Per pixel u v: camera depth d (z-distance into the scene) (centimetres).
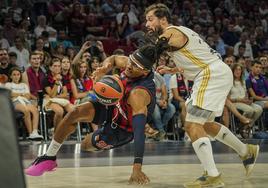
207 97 448
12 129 173
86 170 560
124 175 516
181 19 1594
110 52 1344
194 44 456
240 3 1770
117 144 475
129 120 464
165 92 1025
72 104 975
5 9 1373
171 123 1080
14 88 960
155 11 464
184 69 467
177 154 746
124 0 1580
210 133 503
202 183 439
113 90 438
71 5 1440
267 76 1227
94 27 1405
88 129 1020
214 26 1594
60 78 985
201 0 1728
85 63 1005
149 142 994
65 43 1277
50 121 1009
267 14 1761
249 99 1120
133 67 453
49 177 500
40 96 992
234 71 1098
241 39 1468
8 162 173
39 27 1303
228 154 739
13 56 1050
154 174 525
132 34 1389
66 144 929
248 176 503
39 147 854
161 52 453
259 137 1084
